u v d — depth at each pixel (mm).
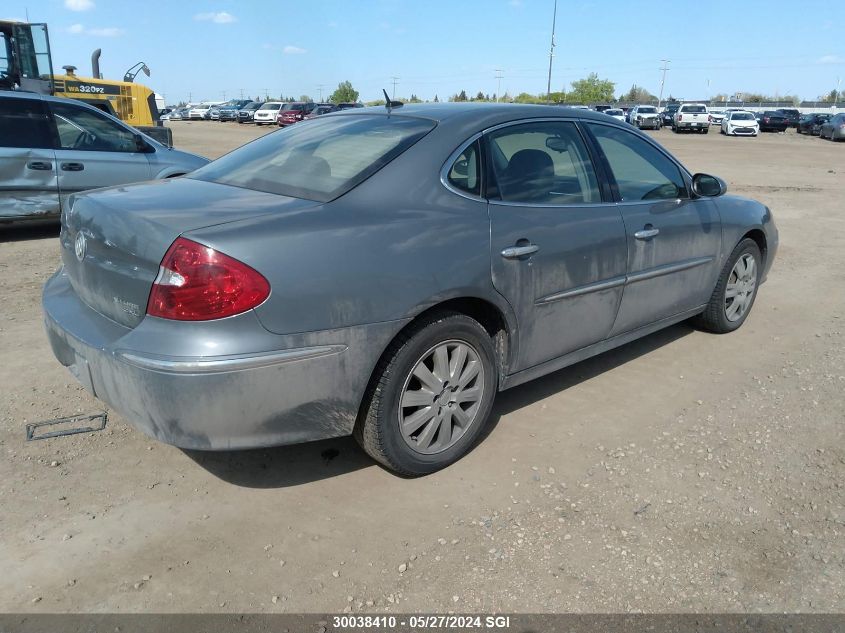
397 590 2459
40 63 12633
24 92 8086
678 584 2508
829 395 4117
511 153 3426
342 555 2635
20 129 8000
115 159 8648
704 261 4590
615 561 2621
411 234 2875
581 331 3764
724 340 5070
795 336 5191
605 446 3471
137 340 2525
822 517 2912
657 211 4125
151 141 9094
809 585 2512
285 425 2674
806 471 3273
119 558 2592
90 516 2830
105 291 2785
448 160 3162
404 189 3004
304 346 2602
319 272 2605
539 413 3822
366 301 2713
